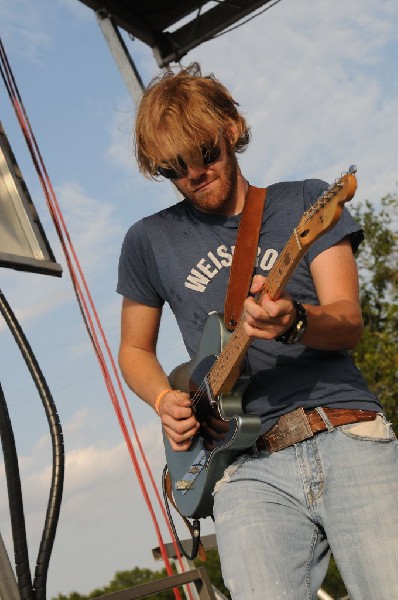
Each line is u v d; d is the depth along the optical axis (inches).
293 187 104.3
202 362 102.6
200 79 105.3
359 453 90.4
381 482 89.2
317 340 89.9
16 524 88.9
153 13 209.5
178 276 106.5
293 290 99.3
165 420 106.7
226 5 209.0
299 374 95.5
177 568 166.6
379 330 675.4
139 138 104.2
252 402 96.4
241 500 93.8
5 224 132.2
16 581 92.5
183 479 110.6
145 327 115.3
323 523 90.7
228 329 99.0
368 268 682.2
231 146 104.8
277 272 84.3
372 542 87.4
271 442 94.0
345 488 89.4
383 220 684.7
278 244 101.3
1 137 137.2
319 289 97.8
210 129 100.4
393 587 85.9
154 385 111.3
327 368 95.6
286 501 92.7
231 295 100.3
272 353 97.3
